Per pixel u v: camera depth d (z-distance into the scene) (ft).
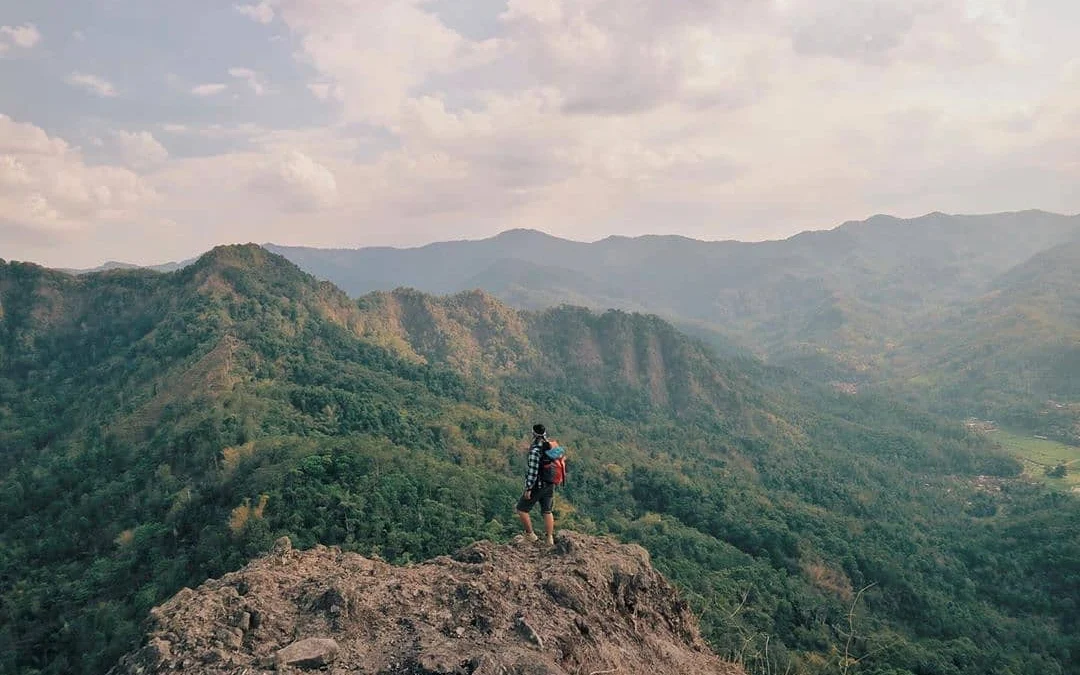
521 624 25.21
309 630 25.31
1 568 157.48
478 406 323.57
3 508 185.47
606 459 301.84
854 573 215.51
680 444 397.60
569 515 217.77
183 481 166.09
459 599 27.30
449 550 134.31
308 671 22.40
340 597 26.43
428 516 147.64
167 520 151.23
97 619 127.24
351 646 24.06
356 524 136.56
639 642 28.60
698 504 260.21
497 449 252.83
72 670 120.67
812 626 167.43
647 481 276.62
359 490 150.92
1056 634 201.05
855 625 173.58
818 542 235.61
